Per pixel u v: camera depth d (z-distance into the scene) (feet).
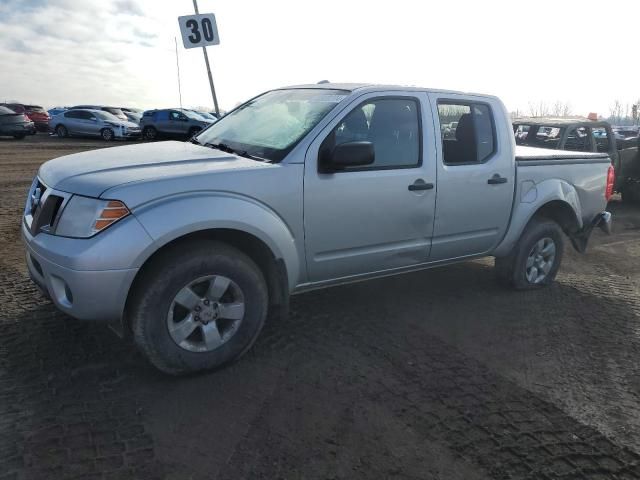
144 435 9.04
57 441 8.73
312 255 12.27
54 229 10.23
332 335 13.15
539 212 17.10
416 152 13.62
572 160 17.26
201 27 26.43
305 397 10.42
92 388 10.30
